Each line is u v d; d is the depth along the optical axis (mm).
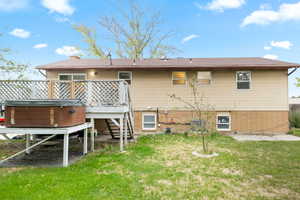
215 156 5488
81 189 3277
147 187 3438
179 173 4148
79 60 12461
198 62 10945
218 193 3209
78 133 8266
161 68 10094
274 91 10000
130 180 3732
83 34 18188
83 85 6754
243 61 10883
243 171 4270
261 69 10062
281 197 3064
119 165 4727
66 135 4875
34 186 3383
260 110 10070
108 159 5277
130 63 11141
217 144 7246
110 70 10641
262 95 10062
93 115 6578
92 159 5336
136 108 10562
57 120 4934
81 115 6078
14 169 4547
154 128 10531
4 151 6582
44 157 5840
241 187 3447
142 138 8805
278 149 6371
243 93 10180
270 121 10023
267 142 7629
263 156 5492
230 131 10125
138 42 19328
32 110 4973
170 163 4887
